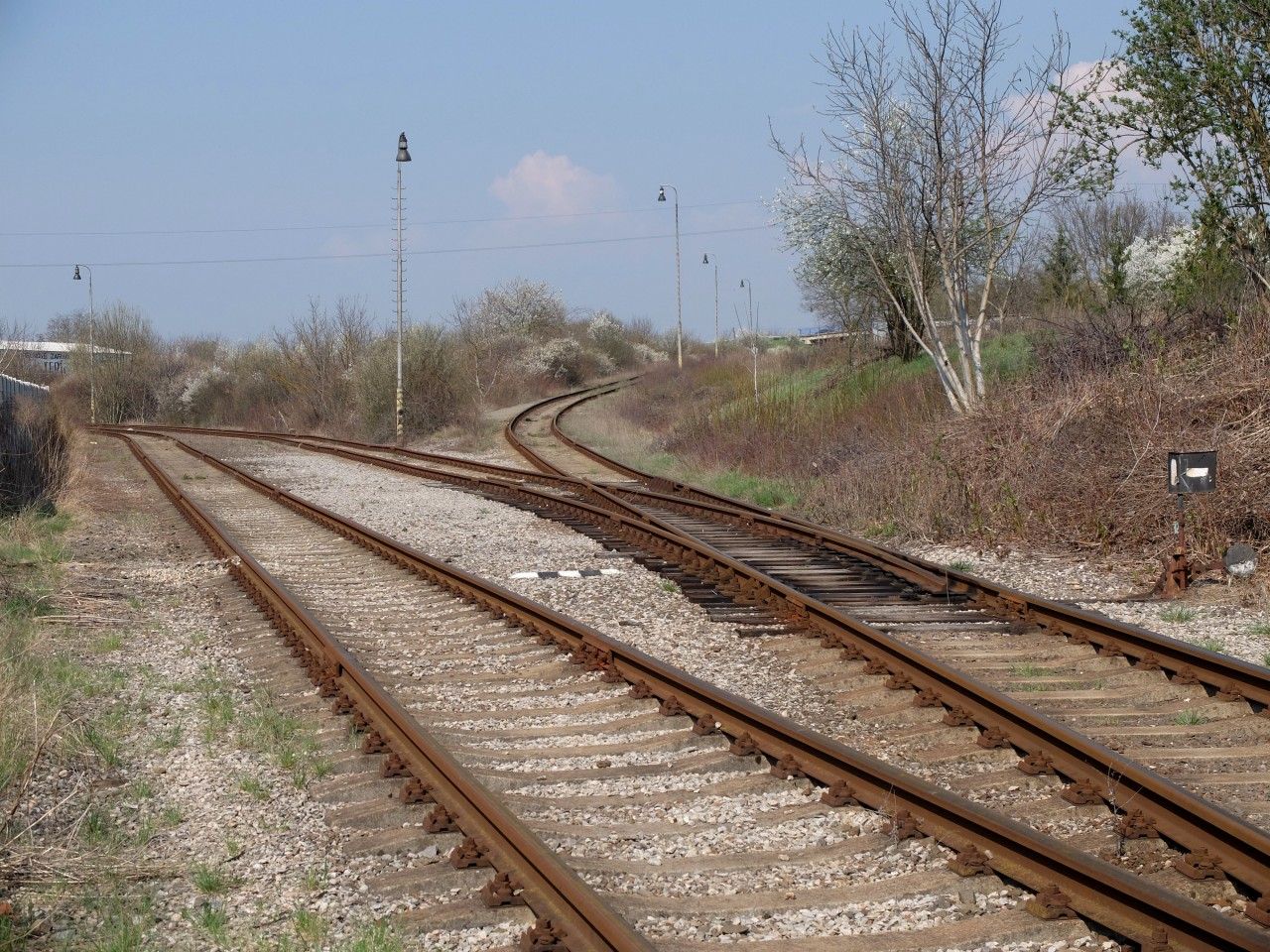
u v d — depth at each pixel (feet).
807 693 29.43
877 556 47.78
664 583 44.11
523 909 17.69
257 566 45.21
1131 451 49.83
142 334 263.29
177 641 37.27
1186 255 64.54
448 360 157.38
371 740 25.34
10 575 44.98
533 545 55.77
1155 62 61.31
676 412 137.80
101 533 62.44
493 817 19.86
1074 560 48.11
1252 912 16.70
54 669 31.73
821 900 17.84
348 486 88.17
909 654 29.17
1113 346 63.72
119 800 23.32
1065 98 64.03
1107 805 21.08
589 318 310.24
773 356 169.07
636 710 28.22
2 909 17.78
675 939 16.69
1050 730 23.34
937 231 71.36
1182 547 41.01
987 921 16.87
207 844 21.17
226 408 232.53
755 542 54.49
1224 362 52.80
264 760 25.46
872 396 90.33
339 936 17.29
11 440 73.05
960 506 55.72
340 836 21.13
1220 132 60.29
